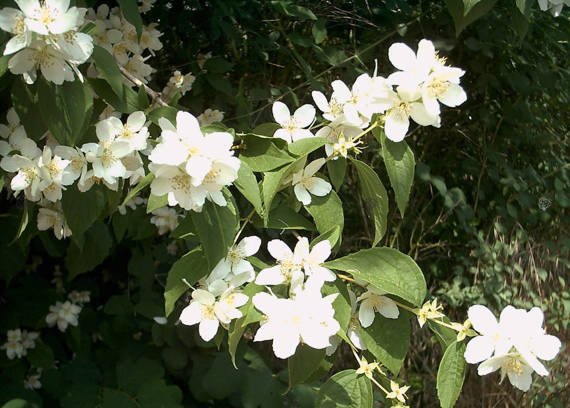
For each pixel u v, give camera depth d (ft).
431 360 3.14
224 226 1.20
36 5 1.19
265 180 1.31
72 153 1.44
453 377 1.25
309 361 1.30
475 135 3.11
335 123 1.39
